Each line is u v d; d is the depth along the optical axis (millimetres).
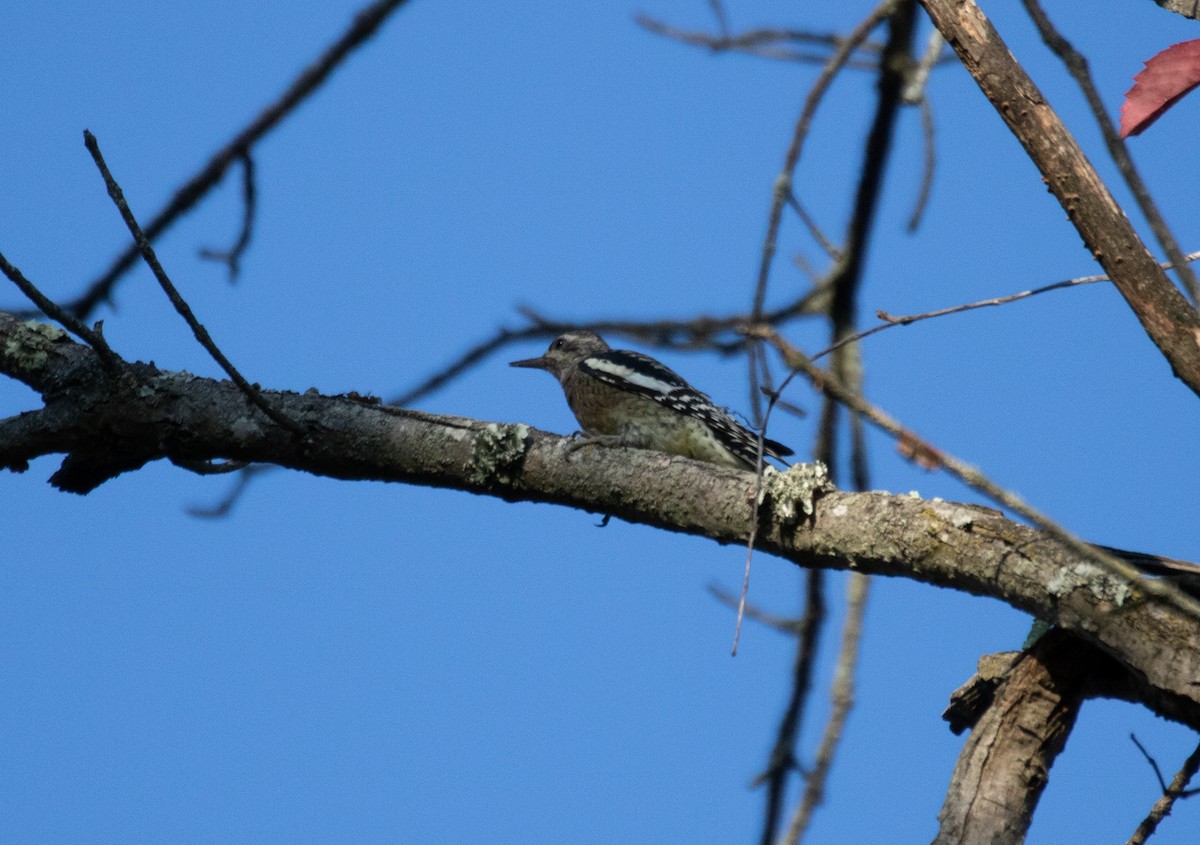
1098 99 5102
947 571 7293
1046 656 7422
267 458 9219
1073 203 6066
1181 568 6836
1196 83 5652
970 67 6340
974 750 7340
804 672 10078
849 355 10117
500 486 8922
